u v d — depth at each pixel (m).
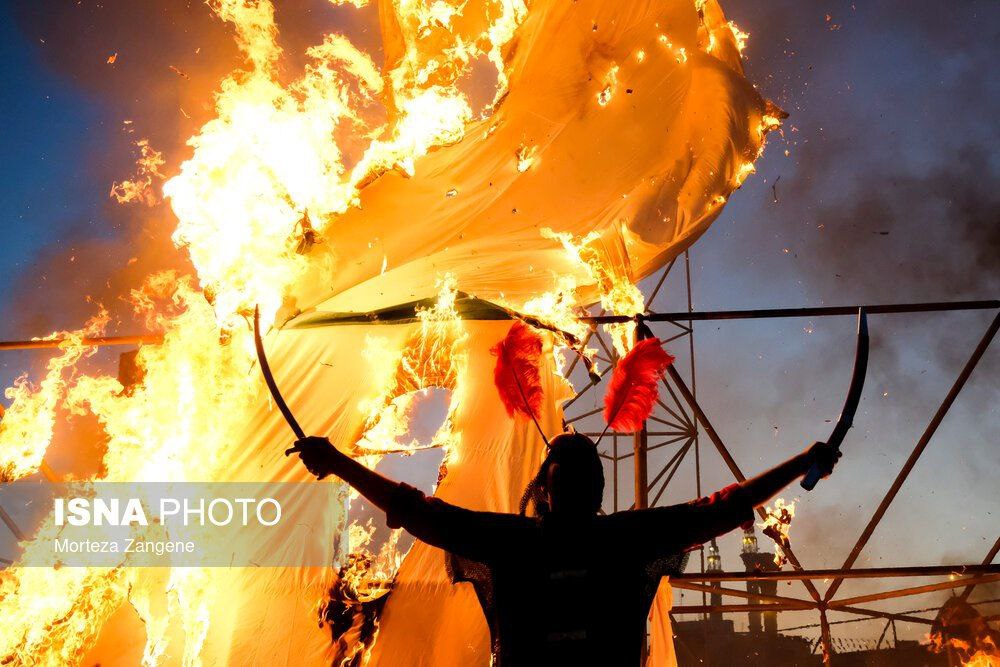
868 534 8.27
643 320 7.34
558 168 7.40
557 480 2.15
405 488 2.13
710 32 7.39
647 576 2.10
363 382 6.94
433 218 7.36
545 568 2.09
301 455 2.12
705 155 7.19
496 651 2.07
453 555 2.15
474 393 6.82
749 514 2.11
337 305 7.11
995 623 9.99
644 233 7.07
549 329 6.75
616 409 2.56
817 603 8.60
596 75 7.16
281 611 6.02
